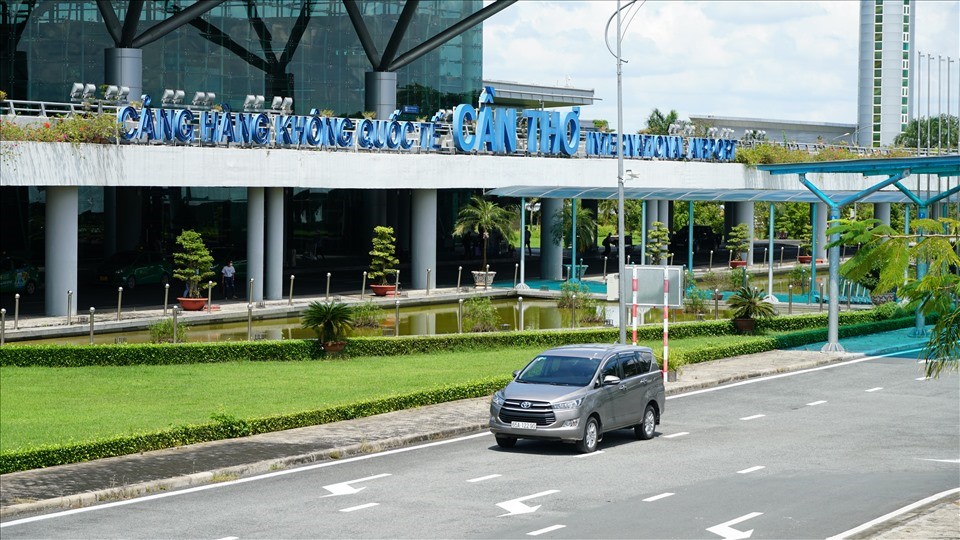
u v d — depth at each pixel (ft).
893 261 60.18
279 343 125.18
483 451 85.20
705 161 261.65
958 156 136.46
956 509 65.31
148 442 81.41
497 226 222.48
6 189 224.53
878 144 495.82
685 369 130.21
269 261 183.73
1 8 223.92
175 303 174.91
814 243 204.13
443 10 279.69
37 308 166.40
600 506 66.64
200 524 62.39
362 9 267.80
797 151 282.97
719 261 289.74
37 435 84.48
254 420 88.33
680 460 81.71
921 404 109.50
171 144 167.02
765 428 96.17
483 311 157.58
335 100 262.06
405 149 200.03
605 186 236.22
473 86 288.51
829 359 140.05
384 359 128.06
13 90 225.56
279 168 179.63
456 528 61.36
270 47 253.44
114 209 233.55
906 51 513.86
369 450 84.94
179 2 238.89
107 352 118.83
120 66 188.65
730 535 59.82
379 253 192.13
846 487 72.43
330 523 62.49
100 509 66.28
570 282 198.29
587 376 86.38
